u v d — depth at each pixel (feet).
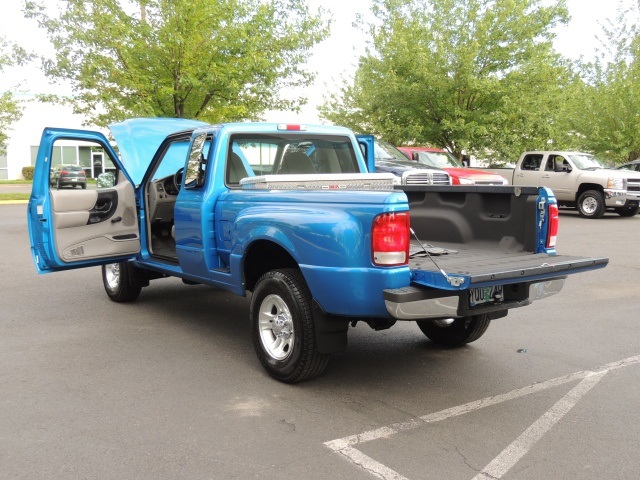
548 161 63.72
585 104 83.71
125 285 23.86
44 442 12.26
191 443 12.23
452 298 13.46
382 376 16.25
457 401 14.52
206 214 18.11
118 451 11.89
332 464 11.39
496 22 67.62
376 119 74.38
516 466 11.33
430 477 10.92
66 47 49.85
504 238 16.56
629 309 23.68
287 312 15.39
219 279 17.93
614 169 63.62
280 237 15.03
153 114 50.03
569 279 29.58
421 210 18.33
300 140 20.02
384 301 13.26
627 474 11.02
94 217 20.59
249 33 53.01
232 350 18.47
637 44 81.97
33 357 17.63
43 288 27.50
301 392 15.06
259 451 11.90
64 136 19.89
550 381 15.85
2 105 76.28
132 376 16.11
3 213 63.00
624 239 44.14
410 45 69.72
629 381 15.83
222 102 55.42
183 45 49.57
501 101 65.87
